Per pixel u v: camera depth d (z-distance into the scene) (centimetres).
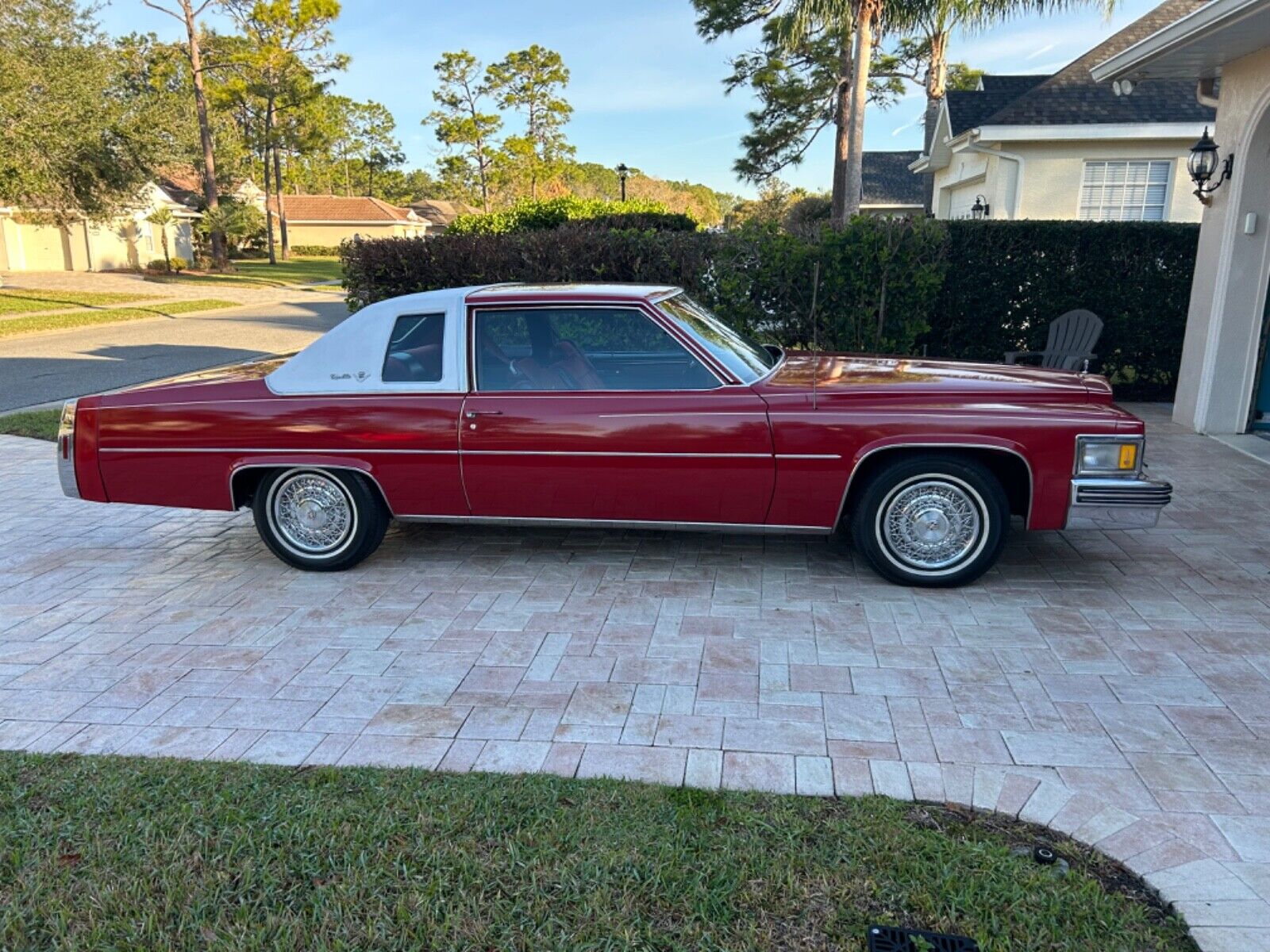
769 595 487
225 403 514
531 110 6881
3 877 275
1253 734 342
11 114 2333
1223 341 842
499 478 500
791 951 238
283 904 261
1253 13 651
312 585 522
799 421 468
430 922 252
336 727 360
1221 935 241
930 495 476
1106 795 305
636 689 386
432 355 510
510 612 472
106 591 520
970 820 293
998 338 1048
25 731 363
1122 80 902
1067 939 240
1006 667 399
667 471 484
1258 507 625
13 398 1287
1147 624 440
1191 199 1574
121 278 3794
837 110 2575
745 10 2222
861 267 922
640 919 251
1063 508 460
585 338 516
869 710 365
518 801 304
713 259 973
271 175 8069
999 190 1667
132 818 301
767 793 308
